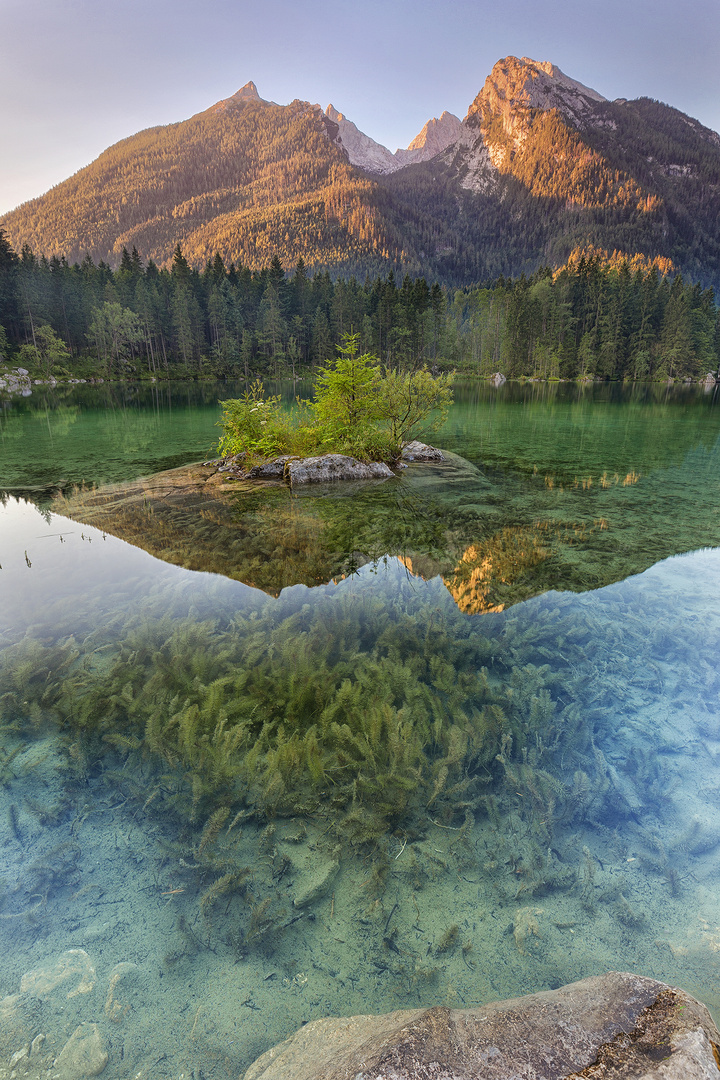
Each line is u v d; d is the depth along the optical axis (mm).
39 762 3359
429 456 14875
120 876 2652
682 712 3900
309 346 98938
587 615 5277
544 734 3531
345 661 4402
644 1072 1420
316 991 2113
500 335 98812
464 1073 1466
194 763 3213
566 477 12648
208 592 5922
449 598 5719
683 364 86625
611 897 2498
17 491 10867
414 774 3107
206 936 2350
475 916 2436
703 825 2906
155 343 93750
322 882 2576
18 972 2197
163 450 16953
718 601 5684
